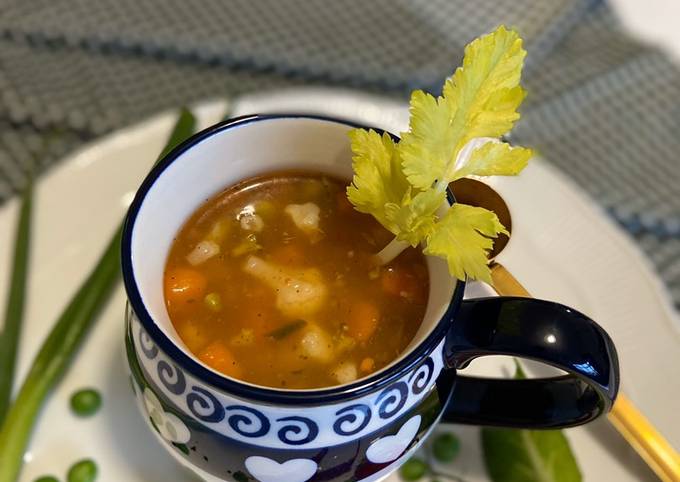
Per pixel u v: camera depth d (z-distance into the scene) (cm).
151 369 23
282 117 26
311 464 23
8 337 28
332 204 27
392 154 24
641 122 41
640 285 31
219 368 23
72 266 31
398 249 25
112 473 27
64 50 42
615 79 42
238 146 26
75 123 38
